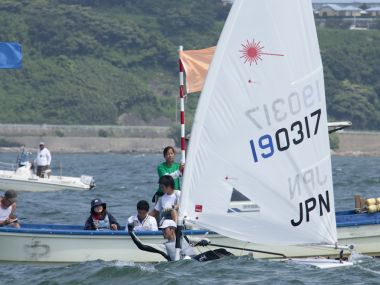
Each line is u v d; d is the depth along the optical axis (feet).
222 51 150.10
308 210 153.89
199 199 151.33
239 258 173.88
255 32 151.12
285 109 152.66
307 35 153.28
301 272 162.09
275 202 152.66
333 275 159.02
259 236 152.56
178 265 165.89
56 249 183.21
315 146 154.51
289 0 152.15
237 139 151.33
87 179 440.04
